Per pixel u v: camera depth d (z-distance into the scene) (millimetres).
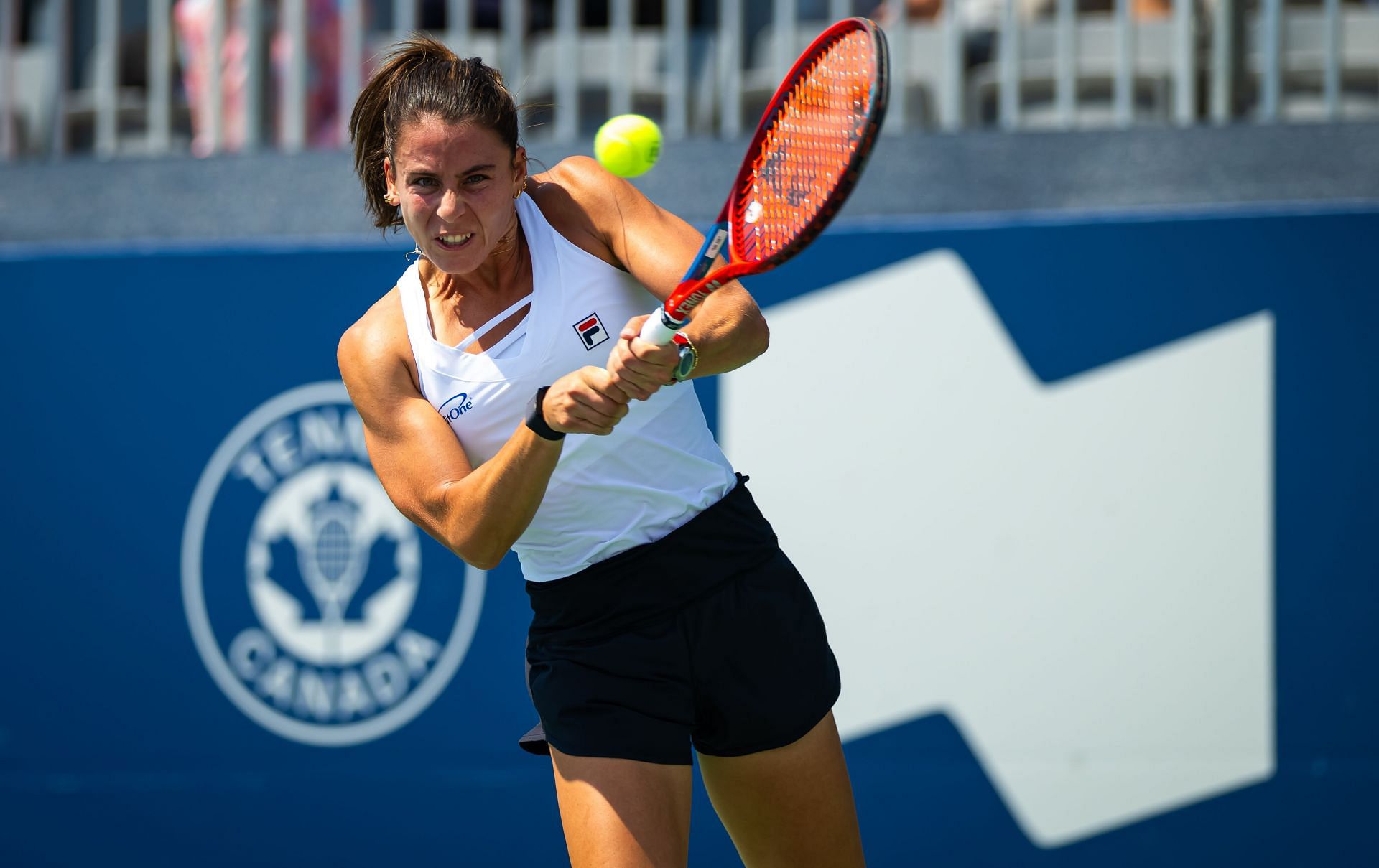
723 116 16766
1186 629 13312
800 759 8258
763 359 14125
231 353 15047
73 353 15297
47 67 18156
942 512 13750
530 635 8484
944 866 13562
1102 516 13492
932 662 13688
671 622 8031
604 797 7691
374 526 14633
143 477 15102
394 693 14492
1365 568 13086
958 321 13859
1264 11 14641
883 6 17891
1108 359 13578
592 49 17359
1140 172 14188
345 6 16016
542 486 7113
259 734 14703
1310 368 13273
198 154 15688
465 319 7762
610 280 7809
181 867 14672
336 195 15438
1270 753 13141
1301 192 13930
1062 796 13422
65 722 15000
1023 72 16141
